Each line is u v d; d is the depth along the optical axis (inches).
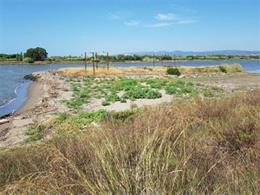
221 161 202.1
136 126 267.9
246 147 242.4
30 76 2765.7
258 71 3339.1
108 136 211.3
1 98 1488.7
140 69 2888.8
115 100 1059.3
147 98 1099.3
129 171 149.9
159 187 141.9
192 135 247.0
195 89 1322.6
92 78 2249.0
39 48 6840.6
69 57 7199.8
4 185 189.9
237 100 468.8
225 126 286.0
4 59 6958.7
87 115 704.4
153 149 171.5
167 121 291.3
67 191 153.6
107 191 142.8
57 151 206.7
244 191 159.8
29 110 1015.6
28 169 221.1
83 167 181.3
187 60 7613.2
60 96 1288.1
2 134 658.8
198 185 154.9
